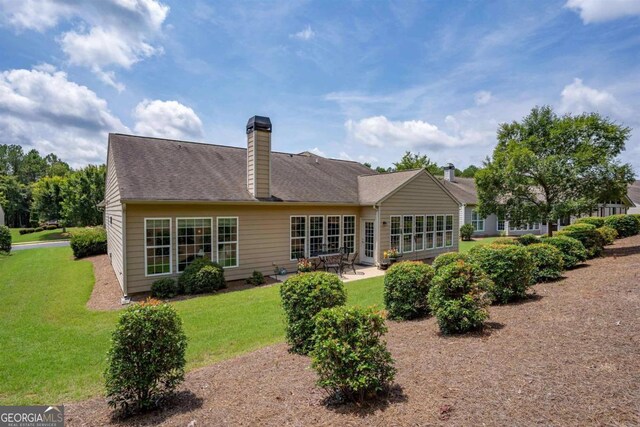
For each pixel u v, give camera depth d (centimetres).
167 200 1015
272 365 475
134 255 1012
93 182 3403
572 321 483
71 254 1997
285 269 1334
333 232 1494
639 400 283
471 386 334
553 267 765
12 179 5269
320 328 357
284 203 1272
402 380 365
